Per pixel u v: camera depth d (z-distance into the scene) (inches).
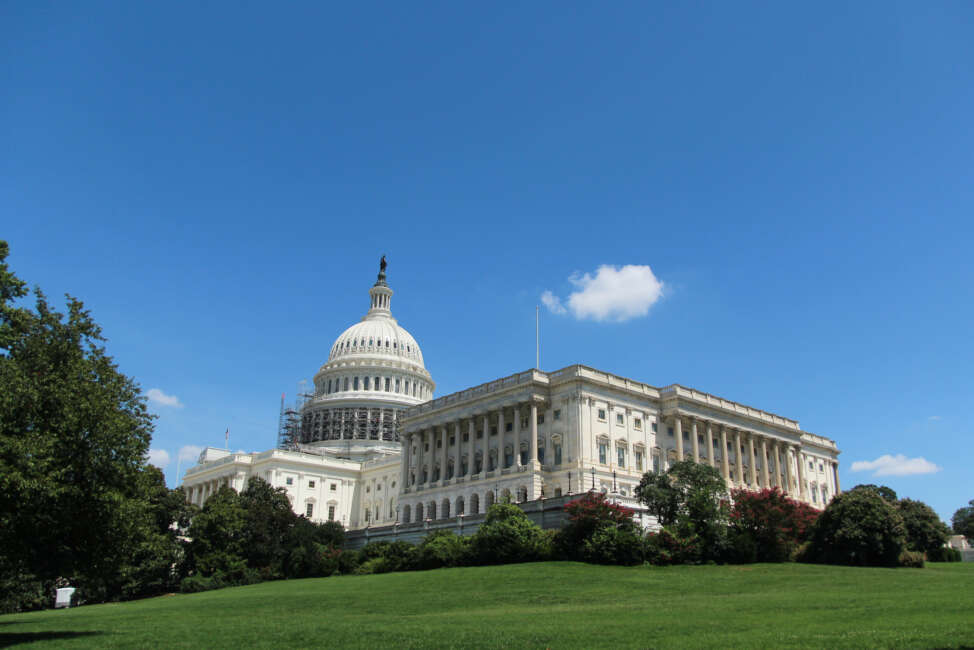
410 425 5334.6
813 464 6309.1
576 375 4340.6
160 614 2082.9
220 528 3754.9
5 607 3176.7
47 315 1723.7
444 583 2474.2
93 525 1587.1
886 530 2974.9
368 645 1210.6
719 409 5017.2
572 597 2010.3
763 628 1248.2
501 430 4594.0
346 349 7790.4
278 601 2285.9
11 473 1373.0
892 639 1063.6
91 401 1551.4
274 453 6136.8
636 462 4503.0
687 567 2731.3
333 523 4311.0
